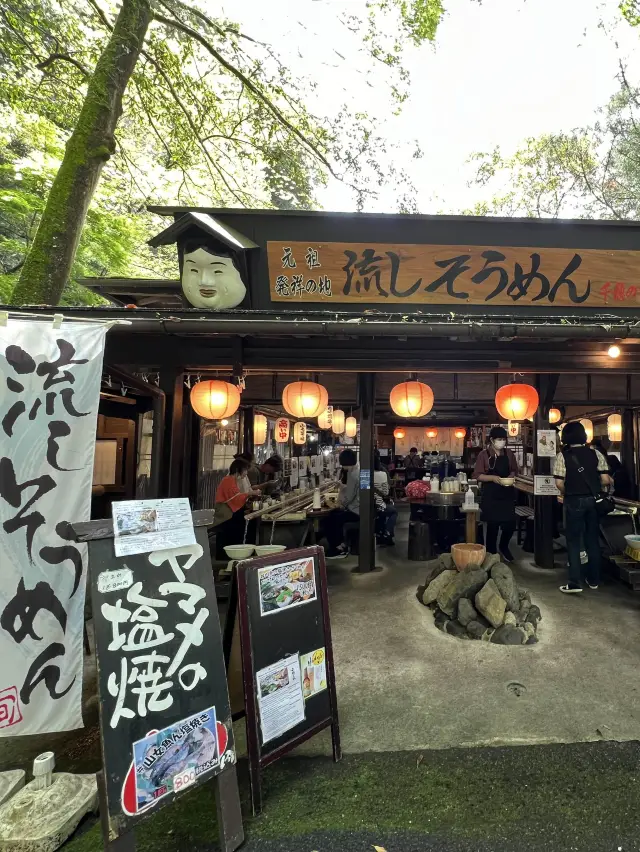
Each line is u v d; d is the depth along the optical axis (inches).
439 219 193.9
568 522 225.1
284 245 196.9
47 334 102.3
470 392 332.5
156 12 289.0
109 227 376.2
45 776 94.7
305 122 362.3
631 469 384.8
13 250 385.4
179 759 81.2
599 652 160.9
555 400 338.0
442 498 314.2
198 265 196.2
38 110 318.3
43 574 93.3
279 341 220.8
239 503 239.6
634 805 93.4
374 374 274.7
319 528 319.9
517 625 175.5
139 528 85.7
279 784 101.2
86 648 165.8
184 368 228.8
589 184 550.9
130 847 73.8
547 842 84.8
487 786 99.3
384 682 142.5
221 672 90.2
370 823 90.0
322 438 654.5
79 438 100.7
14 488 94.0
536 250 195.8
